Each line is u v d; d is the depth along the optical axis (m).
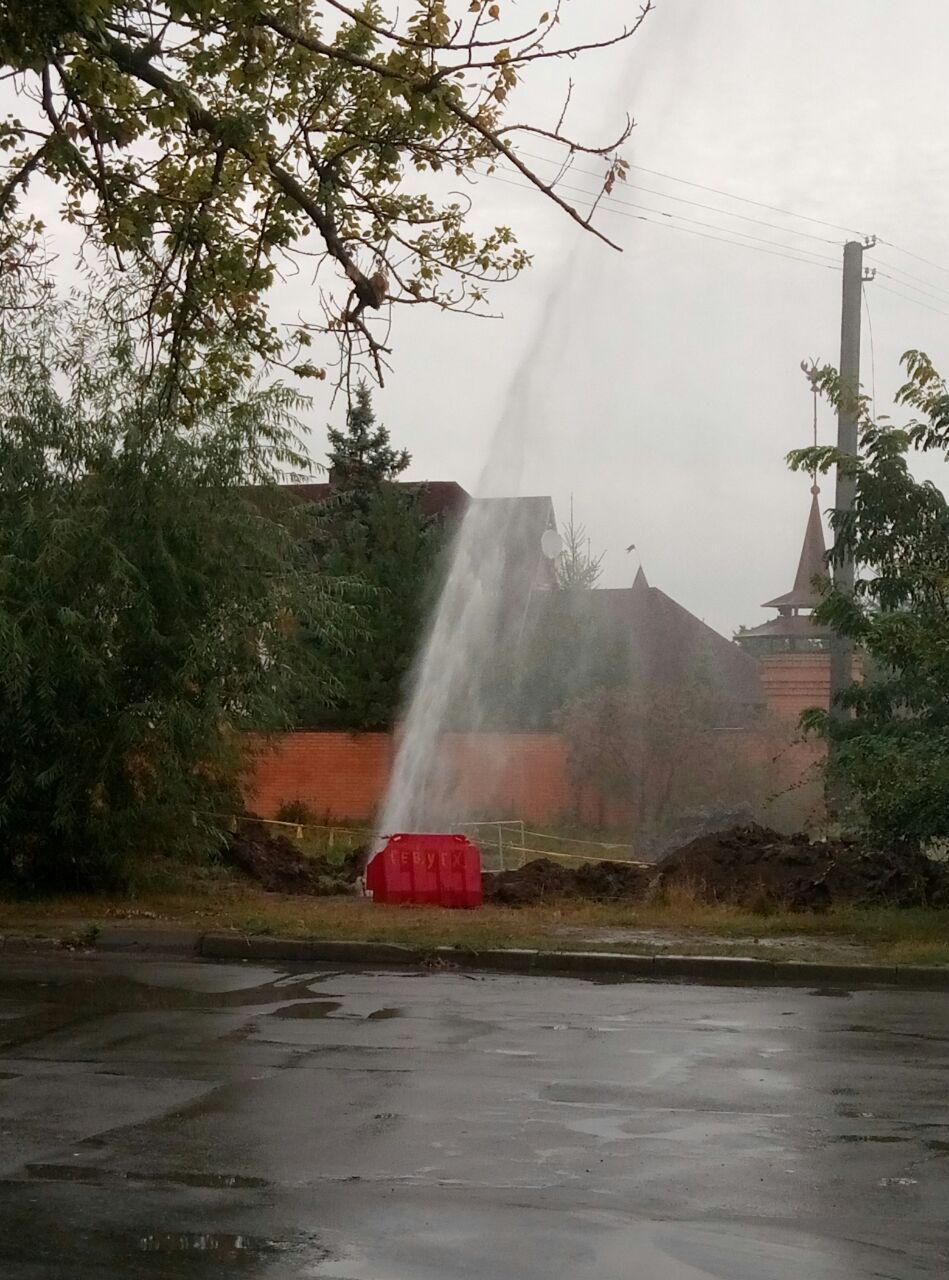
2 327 18.33
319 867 21.70
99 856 18.53
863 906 18.41
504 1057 9.41
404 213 13.94
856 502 19.00
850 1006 12.22
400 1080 8.59
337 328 12.80
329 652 38.84
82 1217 5.86
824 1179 6.59
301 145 13.31
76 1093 8.11
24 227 14.46
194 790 19.33
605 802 38.09
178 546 18.38
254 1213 5.93
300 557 20.45
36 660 17.48
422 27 11.44
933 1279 5.28
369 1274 5.23
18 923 15.97
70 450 18.44
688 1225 5.87
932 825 17.05
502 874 20.28
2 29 11.02
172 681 18.14
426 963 14.40
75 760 18.08
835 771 17.84
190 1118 7.54
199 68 12.16
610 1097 8.23
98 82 12.24
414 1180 6.45
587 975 14.06
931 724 18.09
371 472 44.78
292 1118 7.57
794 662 40.28
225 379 15.10
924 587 18.47
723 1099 8.24
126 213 13.35
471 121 11.28
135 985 12.55
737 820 31.42
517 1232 5.73
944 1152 7.11
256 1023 10.60
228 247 13.83
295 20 11.98
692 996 12.71
